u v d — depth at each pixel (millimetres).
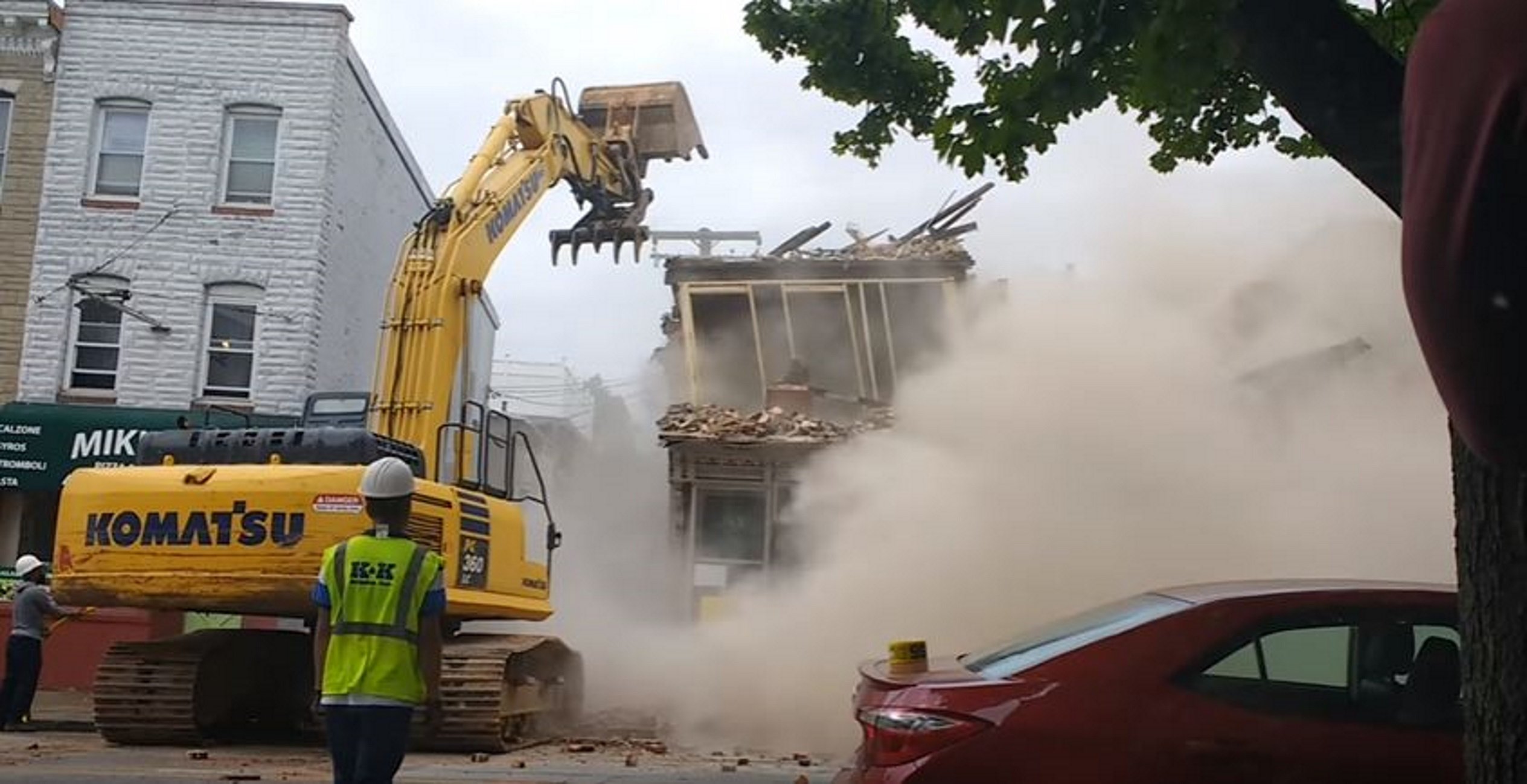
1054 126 5270
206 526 10227
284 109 19141
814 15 6688
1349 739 4602
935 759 4629
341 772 5562
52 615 13461
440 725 10594
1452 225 1639
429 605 5664
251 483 10242
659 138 15477
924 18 6254
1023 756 4605
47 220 18750
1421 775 4555
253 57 19203
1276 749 4578
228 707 11688
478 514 11234
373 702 5504
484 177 13086
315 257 18891
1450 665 4758
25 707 13117
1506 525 2652
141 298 18719
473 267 12305
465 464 12086
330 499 10133
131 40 19125
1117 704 4664
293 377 18656
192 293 18797
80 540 10430
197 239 18875
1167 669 4730
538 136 13789
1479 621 2713
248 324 18922
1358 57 3330
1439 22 1694
